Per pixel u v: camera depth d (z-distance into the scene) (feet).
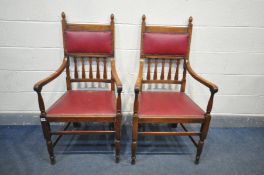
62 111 4.01
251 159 4.91
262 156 5.03
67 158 4.77
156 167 4.59
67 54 4.85
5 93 5.60
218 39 5.25
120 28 5.05
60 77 5.50
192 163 4.75
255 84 5.80
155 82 5.19
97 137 5.61
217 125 6.19
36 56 5.25
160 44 4.82
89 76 5.14
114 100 4.55
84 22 4.96
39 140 5.36
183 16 4.98
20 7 4.75
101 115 4.04
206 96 5.89
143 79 5.56
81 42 4.75
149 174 4.38
